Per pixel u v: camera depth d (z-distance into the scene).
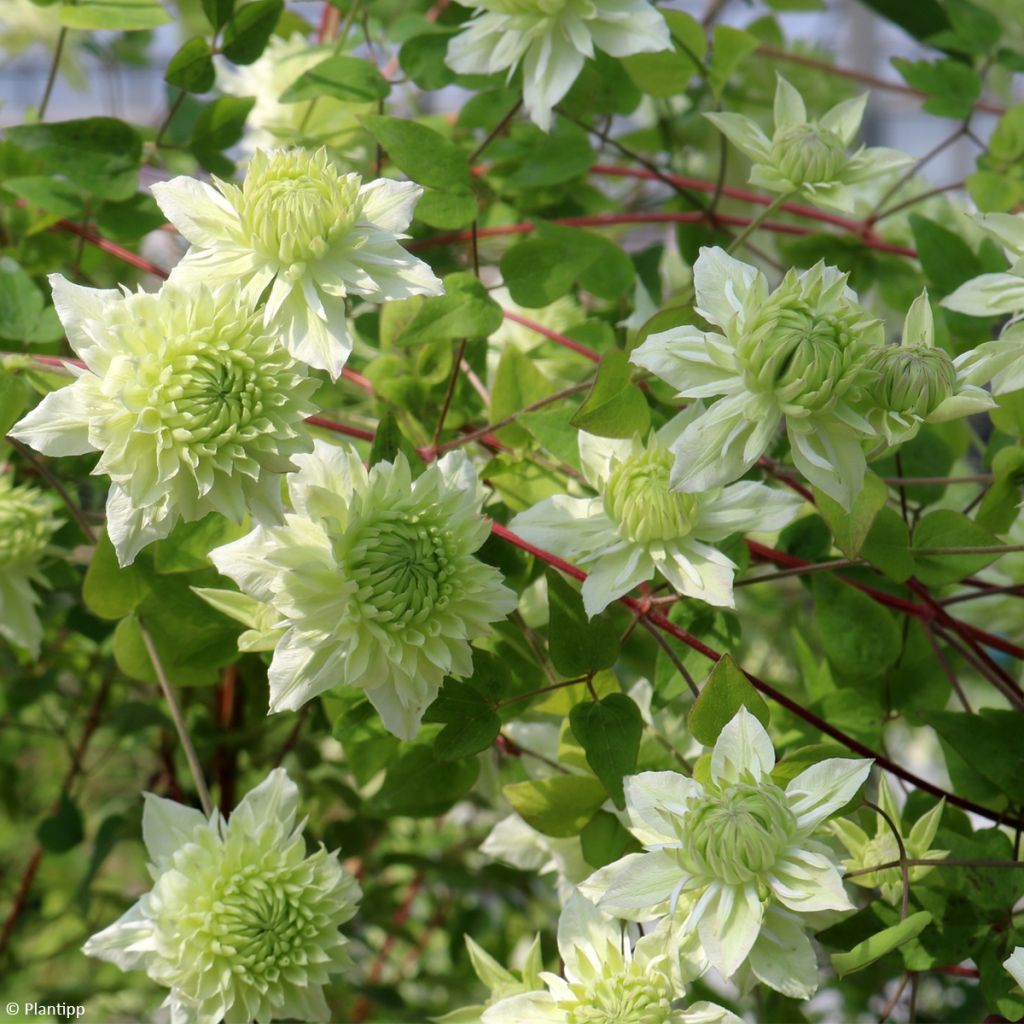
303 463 0.54
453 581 0.54
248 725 0.77
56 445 0.52
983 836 0.60
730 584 0.56
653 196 0.86
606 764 0.56
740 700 0.53
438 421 0.63
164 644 0.61
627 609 0.65
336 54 0.68
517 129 0.72
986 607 0.74
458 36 0.63
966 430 0.69
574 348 0.68
